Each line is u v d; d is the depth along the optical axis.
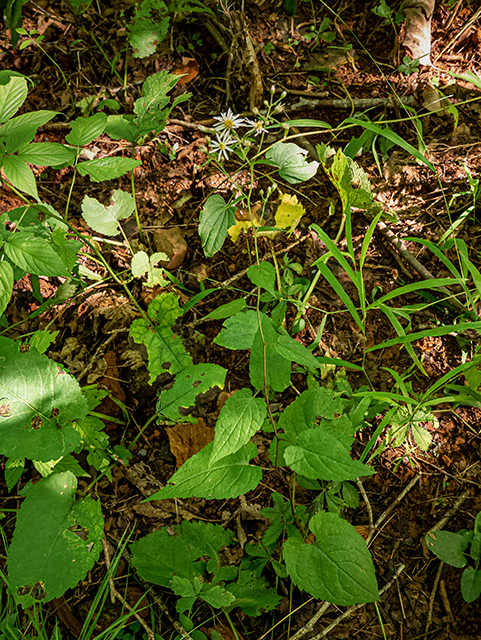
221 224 0.57
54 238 0.53
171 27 0.76
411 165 0.71
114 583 0.50
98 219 0.57
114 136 0.57
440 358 0.61
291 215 0.63
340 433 0.46
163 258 0.61
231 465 0.43
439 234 0.67
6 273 0.43
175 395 0.50
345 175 0.57
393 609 0.49
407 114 0.74
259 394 0.58
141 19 0.68
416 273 0.65
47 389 0.46
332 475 0.40
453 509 0.53
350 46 0.79
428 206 0.69
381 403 0.55
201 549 0.49
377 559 0.51
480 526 0.50
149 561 0.47
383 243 0.68
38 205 0.50
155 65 0.76
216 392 0.58
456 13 0.80
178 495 0.41
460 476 0.55
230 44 0.76
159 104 0.58
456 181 0.70
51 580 0.42
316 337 0.57
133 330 0.54
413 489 0.55
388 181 0.70
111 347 0.60
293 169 0.59
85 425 0.50
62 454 0.45
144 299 0.63
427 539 0.50
